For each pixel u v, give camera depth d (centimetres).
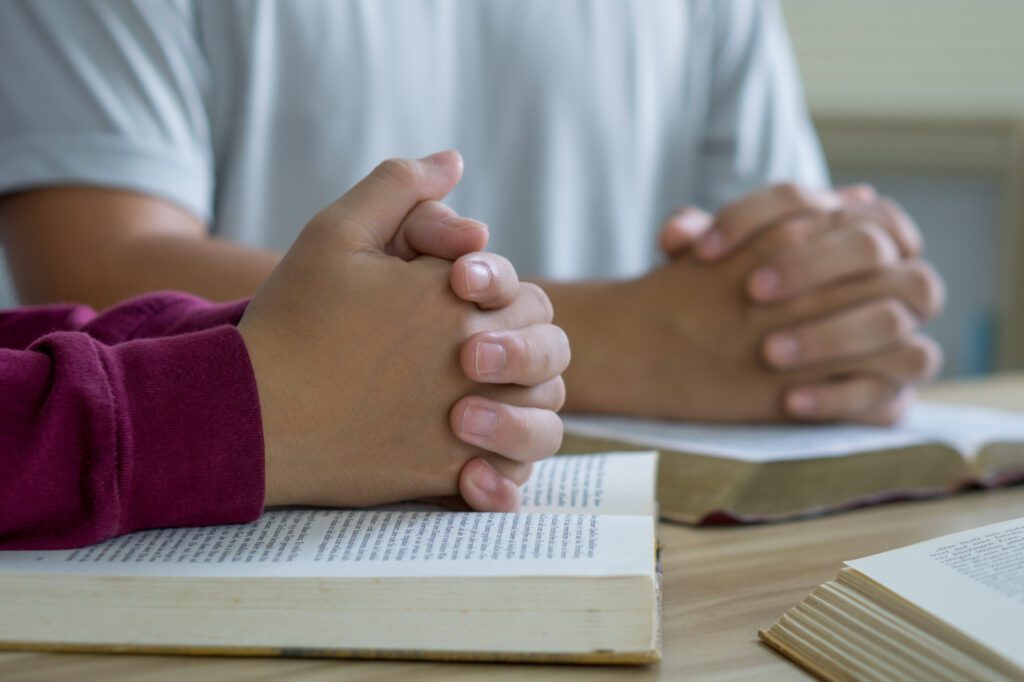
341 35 106
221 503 53
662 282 82
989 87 198
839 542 62
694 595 55
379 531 53
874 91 201
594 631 49
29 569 50
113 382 53
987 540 52
